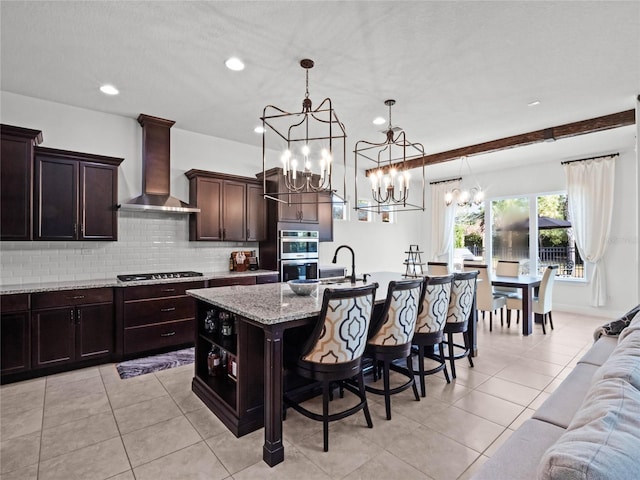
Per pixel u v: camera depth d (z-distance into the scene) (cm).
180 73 309
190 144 466
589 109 386
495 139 498
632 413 94
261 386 235
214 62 291
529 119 418
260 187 507
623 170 539
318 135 480
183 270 458
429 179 784
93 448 209
